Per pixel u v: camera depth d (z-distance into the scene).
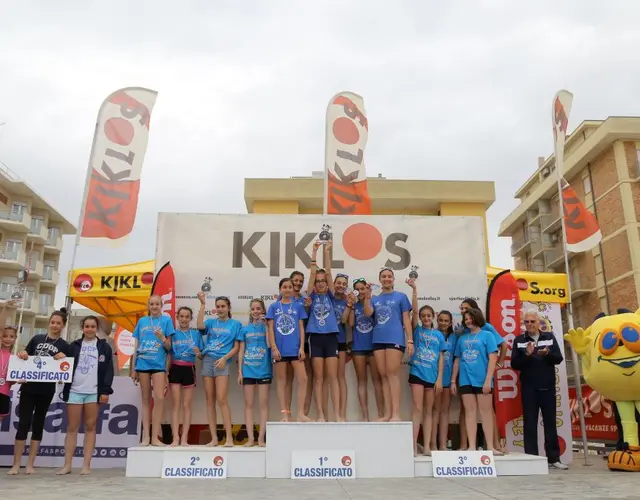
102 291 8.35
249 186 20.05
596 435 10.29
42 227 39.25
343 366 6.30
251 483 4.74
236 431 7.13
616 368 5.79
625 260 25.33
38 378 5.41
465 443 6.36
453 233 7.20
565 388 7.50
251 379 6.00
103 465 6.71
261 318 6.21
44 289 41.44
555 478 5.13
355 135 8.52
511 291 6.91
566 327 30.33
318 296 6.11
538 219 34.84
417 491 4.18
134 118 7.71
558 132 8.34
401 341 5.96
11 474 5.45
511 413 6.80
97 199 7.32
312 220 7.17
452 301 7.04
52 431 6.66
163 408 6.56
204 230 7.06
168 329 6.05
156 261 6.94
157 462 5.33
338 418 5.88
